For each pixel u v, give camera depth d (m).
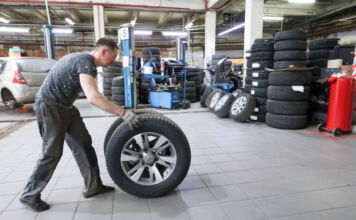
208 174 2.00
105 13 11.12
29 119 4.24
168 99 5.58
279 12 11.19
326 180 1.88
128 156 1.54
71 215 1.42
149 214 1.43
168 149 1.76
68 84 1.33
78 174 2.00
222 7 9.26
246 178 1.92
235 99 4.41
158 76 5.41
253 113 4.22
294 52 3.59
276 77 3.60
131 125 1.45
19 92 4.38
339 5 9.91
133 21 11.09
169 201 1.58
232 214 1.43
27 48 13.44
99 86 8.91
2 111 5.25
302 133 3.38
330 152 2.55
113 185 1.82
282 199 1.60
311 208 1.49
